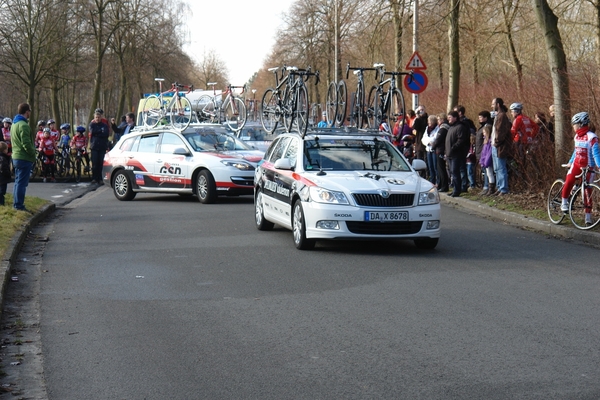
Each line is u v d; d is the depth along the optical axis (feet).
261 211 44.65
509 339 21.58
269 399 17.02
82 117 245.45
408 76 65.21
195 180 62.64
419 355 20.15
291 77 53.98
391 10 78.54
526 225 46.52
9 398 17.43
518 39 83.35
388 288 28.76
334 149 40.37
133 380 18.52
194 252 37.47
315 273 31.86
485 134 56.90
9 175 54.34
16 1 127.95
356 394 17.21
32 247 39.88
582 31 69.82
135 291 28.78
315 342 21.56
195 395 17.38
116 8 149.48
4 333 23.04
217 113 78.54
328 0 153.28
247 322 23.94
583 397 16.76
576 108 51.03
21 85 148.46
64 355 20.68
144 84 169.48
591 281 29.84
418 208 36.22
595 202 41.32
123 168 66.80
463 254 36.45
